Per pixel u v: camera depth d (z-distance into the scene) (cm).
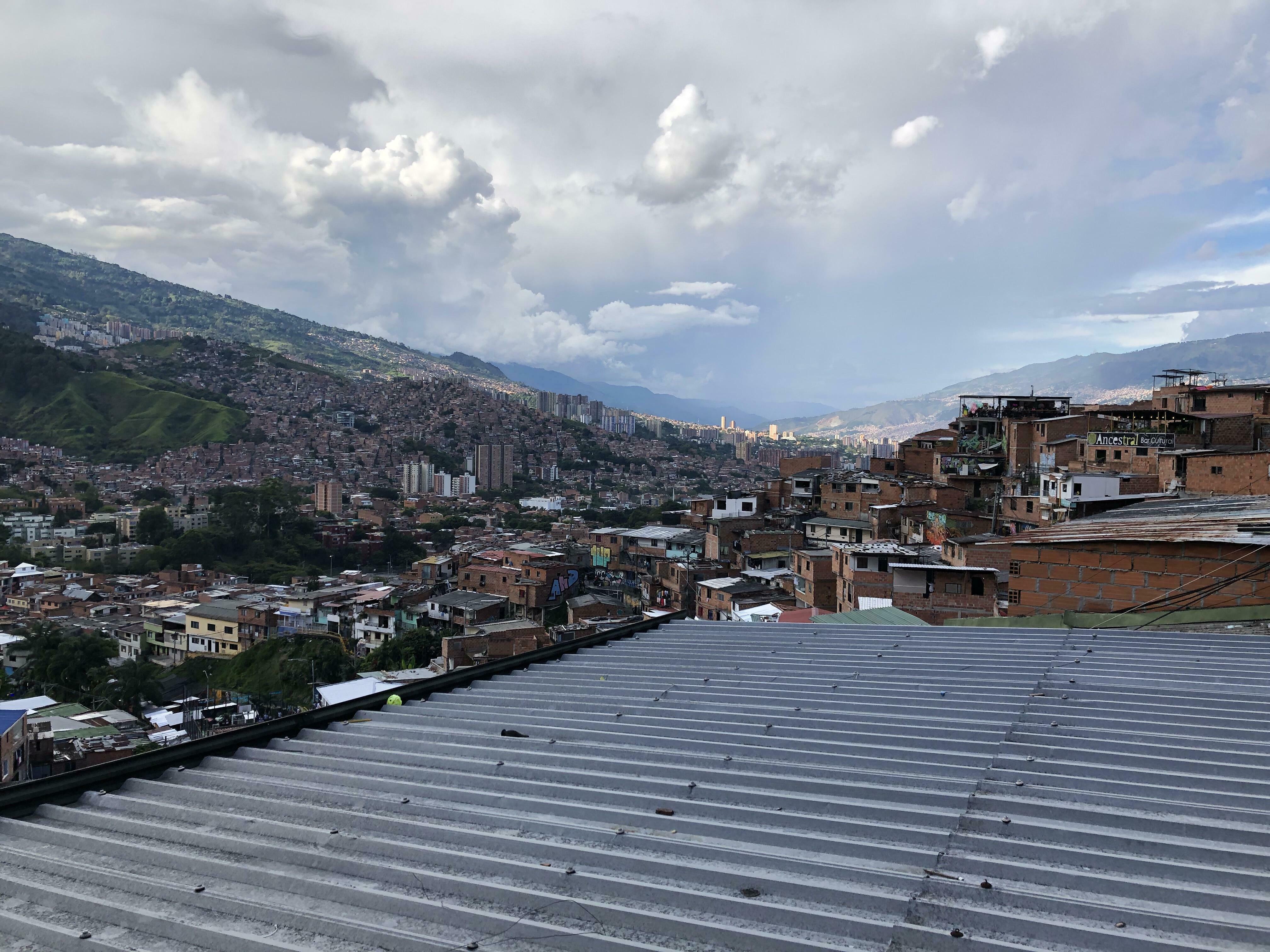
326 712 852
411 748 759
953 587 2600
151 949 428
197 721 4319
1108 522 1670
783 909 439
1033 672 927
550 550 7556
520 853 536
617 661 1109
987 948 405
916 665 988
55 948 434
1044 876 479
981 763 668
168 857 532
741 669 1015
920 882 472
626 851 534
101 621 7512
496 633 4441
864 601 3694
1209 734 715
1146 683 871
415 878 492
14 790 615
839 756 688
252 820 581
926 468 6956
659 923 432
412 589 6994
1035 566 1342
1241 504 1920
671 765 688
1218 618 1146
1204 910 439
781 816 571
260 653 5912
